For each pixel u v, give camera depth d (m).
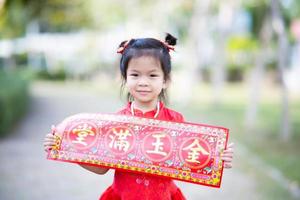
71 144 2.66
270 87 27.39
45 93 22.88
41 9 17.95
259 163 7.59
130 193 2.67
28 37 34.12
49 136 2.68
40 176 6.65
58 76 34.16
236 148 8.89
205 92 23.58
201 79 31.52
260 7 12.68
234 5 15.43
